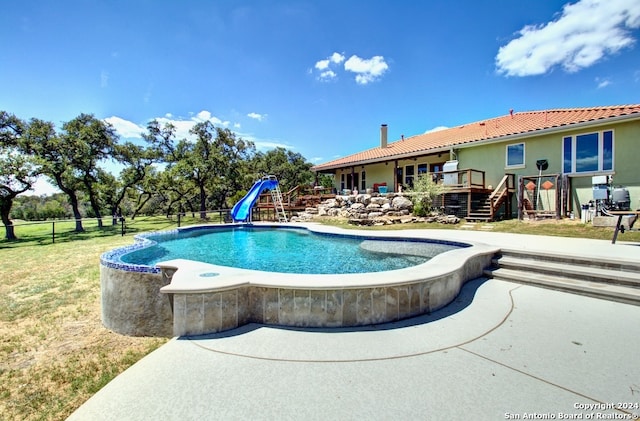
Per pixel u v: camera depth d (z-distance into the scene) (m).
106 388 2.60
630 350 3.12
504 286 5.39
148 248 8.41
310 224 14.18
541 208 13.25
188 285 3.70
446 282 4.48
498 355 3.04
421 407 2.29
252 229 14.45
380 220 13.94
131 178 26.58
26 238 17.70
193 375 2.77
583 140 12.22
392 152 19.78
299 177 44.31
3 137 20.19
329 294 3.80
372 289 3.87
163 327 4.66
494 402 2.34
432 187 14.45
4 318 5.32
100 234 17.89
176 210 37.31
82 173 22.97
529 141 13.69
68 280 7.59
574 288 4.95
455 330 3.62
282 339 3.47
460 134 18.22
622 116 10.70
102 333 4.78
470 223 12.62
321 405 2.33
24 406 3.03
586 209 10.54
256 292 3.95
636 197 11.05
